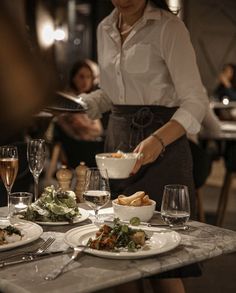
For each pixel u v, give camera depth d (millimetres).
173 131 2035
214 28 10422
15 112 579
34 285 1190
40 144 1920
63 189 2111
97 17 10391
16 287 1181
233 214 5145
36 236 1561
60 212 1794
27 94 581
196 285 3305
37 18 703
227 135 4887
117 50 2264
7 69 573
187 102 2102
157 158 2221
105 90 2406
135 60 2201
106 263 1354
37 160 1924
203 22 10250
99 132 4953
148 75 2209
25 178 3170
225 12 10508
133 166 1891
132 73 2221
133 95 2268
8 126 581
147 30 2176
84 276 1256
